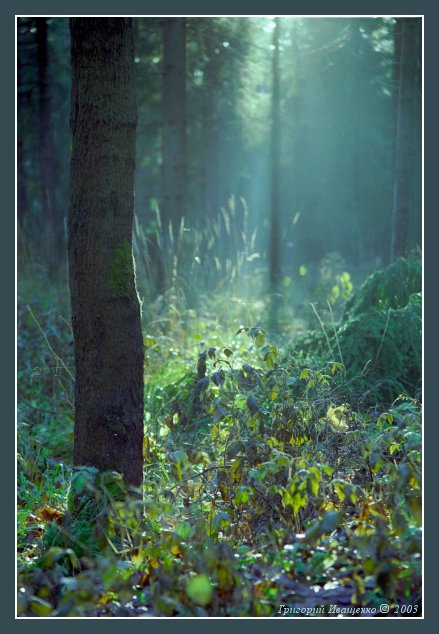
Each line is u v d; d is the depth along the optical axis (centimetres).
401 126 907
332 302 980
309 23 1622
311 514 432
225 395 597
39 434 678
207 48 1580
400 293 729
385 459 446
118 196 439
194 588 333
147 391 704
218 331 875
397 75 1066
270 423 511
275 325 984
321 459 452
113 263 440
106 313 439
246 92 1864
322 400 501
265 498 443
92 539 402
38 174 2059
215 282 1140
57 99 1792
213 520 407
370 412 571
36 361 830
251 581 359
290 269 1689
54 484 534
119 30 435
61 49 1588
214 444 532
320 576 364
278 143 1470
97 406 441
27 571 400
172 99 1237
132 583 378
